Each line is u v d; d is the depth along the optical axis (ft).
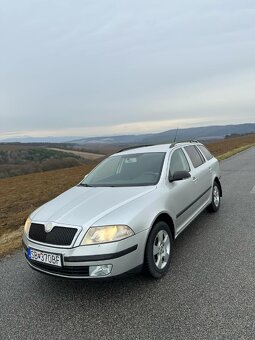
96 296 12.67
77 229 11.98
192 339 9.55
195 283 12.95
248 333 9.58
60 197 15.75
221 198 28.81
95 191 15.55
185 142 22.06
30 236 13.16
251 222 20.74
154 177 16.15
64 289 13.53
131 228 12.17
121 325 10.62
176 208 15.81
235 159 72.23
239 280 12.87
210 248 16.69
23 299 13.00
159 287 12.89
